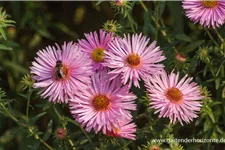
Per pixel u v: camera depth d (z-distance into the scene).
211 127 0.56
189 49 0.58
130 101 0.46
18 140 0.68
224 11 0.50
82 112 0.45
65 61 0.46
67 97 0.45
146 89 0.48
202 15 0.51
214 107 0.56
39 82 0.46
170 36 0.59
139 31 0.59
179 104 0.46
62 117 0.51
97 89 0.46
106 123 0.45
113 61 0.46
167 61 0.53
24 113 0.72
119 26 0.53
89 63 0.46
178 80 0.51
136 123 0.58
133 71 0.46
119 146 0.50
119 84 0.46
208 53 0.54
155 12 0.58
